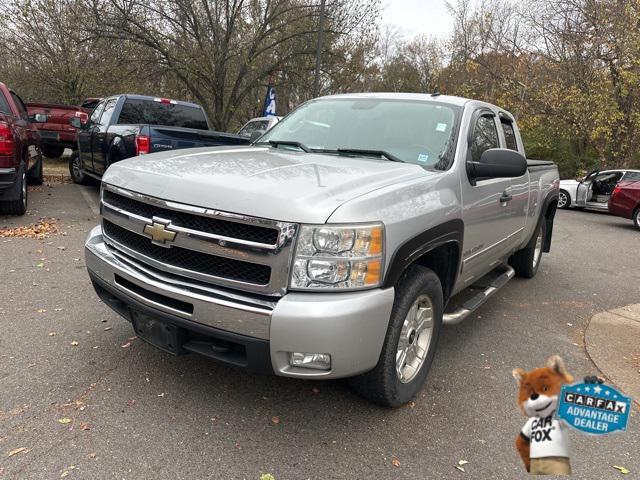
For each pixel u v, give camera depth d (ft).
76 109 50.08
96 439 8.91
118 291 10.21
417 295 9.98
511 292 20.22
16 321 13.55
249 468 8.47
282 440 9.27
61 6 69.31
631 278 24.47
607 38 61.00
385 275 8.73
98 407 9.87
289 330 8.13
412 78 144.97
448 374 12.48
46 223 24.98
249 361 8.58
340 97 15.15
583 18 65.16
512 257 21.22
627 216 44.04
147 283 9.42
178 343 9.39
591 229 41.70
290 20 73.10
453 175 11.52
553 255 28.84
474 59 77.87
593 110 63.05
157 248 9.57
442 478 8.61
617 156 66.03
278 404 10.41
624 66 60.18
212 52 73.15
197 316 8.81
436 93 14.37
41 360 11.53
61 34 68.69
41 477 7.93
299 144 13.20
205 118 33.22
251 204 8.44
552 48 69.67
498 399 11.39
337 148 12.82
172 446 8.87
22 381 10.61
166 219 9.29
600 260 28.50
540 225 20.86
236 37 75.82
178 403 10.18
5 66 82.53
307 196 8.54
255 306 8.36
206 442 9.04
